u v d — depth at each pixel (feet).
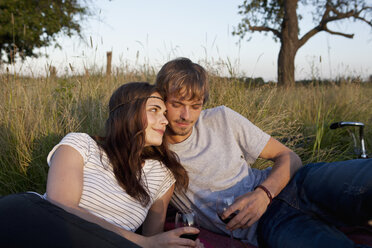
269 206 5.59
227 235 5.95
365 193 4.88
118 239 3.52
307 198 5.48
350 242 4.51
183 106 5.61
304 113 14.69
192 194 6.04
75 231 3.47
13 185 7.09
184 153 6.09
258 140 6.35
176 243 4.45
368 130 12.72
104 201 4.69
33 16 33.14
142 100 5.18
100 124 8.68
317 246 4.55
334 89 16.31
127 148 5.11
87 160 4.88
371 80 18.93
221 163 5.99
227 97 11.72
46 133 7.96
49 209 3.73
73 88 10.29
